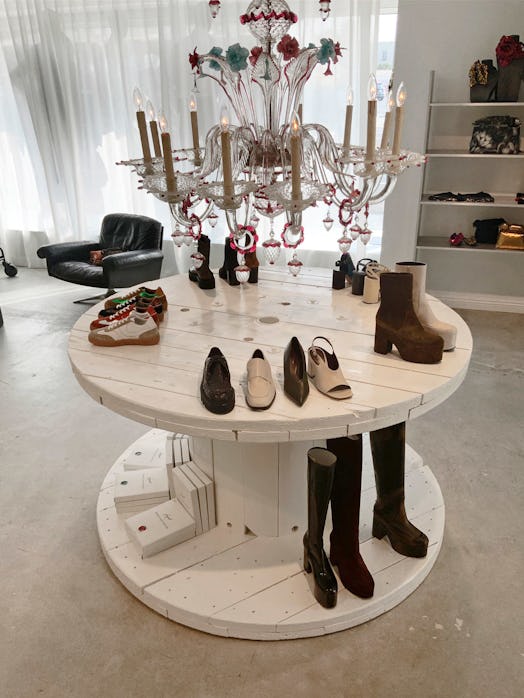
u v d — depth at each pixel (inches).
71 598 68.4
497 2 143.8
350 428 53.6
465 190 163.0
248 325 76.8
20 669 59.6
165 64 179.6
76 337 73.6
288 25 65.5
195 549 71.4
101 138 204.1
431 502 80.7
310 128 73.0
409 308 62.7
